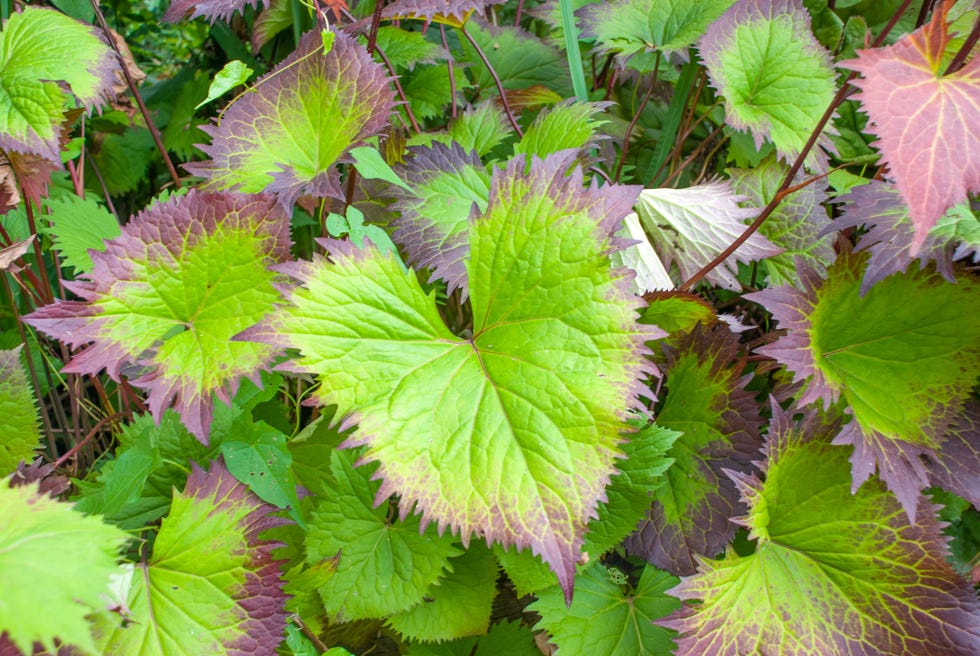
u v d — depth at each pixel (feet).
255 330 1.75
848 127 2.62
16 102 2.10
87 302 1.84
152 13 3.39
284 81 2.17
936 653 1.94
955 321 2.00
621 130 2.79
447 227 2.18
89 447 2.51
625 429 1.72
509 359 1.82
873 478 2.02
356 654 2.37
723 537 2.11
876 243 1.91
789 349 1.98
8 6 2.44
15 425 2.08
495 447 1.75
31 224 2.27
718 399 2.15
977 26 1.71
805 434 2.04
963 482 2.01
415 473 1.74
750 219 2.44
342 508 2.12
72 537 1.52
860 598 2.00
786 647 1.97
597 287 1.79
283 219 1.93
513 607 2.39
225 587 1.83
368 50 2.18
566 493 1.71
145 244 1.87
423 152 2.27
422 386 1.80
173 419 2.10
